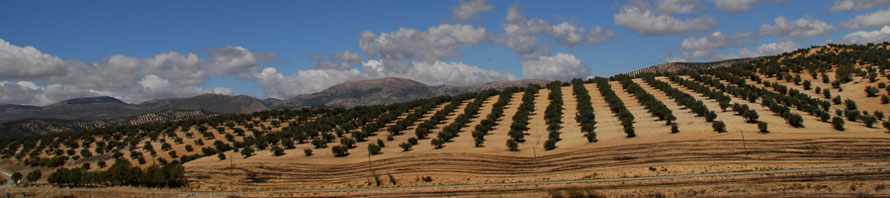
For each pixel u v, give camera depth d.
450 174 70.19
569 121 105.62
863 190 47.03
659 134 77.12
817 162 57.69
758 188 50.56
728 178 54.53
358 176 74.31
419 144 91.94
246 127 148.88
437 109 147.25
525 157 74.88
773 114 87.69
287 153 95.25
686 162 62.91
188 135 142.75
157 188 79.44
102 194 79.56
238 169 82.94
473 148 83.06
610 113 110.56
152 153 125.00
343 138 103.62
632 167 63.78
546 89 172.50
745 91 111.19
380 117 130.50
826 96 106.75
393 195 62.88
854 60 138.88
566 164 68.88
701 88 125.56
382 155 83.81
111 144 141.12
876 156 57.72
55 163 128.12
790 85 125.12
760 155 62.25
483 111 133.00
